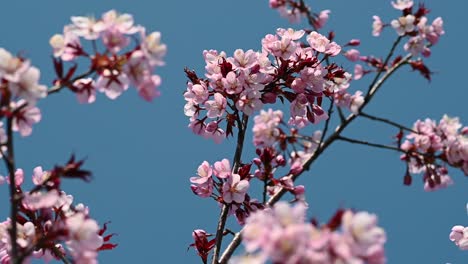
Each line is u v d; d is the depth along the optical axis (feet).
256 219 6.86
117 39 7.14
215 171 7.96
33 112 7.27
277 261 6.77
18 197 7.13
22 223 7.38
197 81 8.18
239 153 8.04
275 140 8.04
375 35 8.04
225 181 7.98
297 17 8.07
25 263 7.31
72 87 7.17
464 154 7.77
